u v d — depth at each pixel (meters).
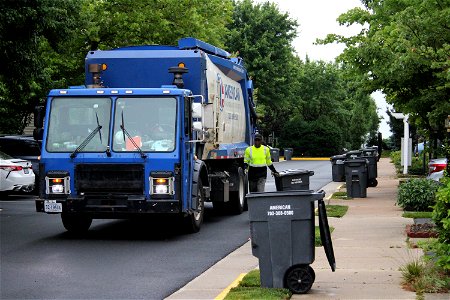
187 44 21.03
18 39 26.58
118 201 17.50
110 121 17.86
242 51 92.38
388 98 25.70
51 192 17.75
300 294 10.99
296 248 11.09
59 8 28.05
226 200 22.52
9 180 29.06
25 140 32.97
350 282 11.77
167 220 22.75
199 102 19.88
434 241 12.71
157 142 17.66
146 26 40.47
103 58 20.56
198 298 10.90
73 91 18.12
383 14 27.69
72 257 15.20
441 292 10.81
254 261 14.51
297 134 97.38
